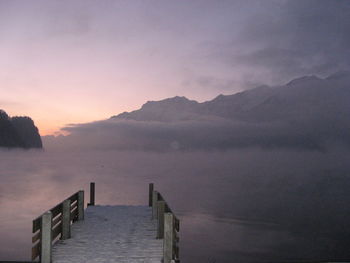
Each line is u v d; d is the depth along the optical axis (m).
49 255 7.02
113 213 12.94
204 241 66.88
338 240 72.56
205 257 56.53
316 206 114.62
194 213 94.06
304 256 59.22
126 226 10.59
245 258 56.03
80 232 9.77
